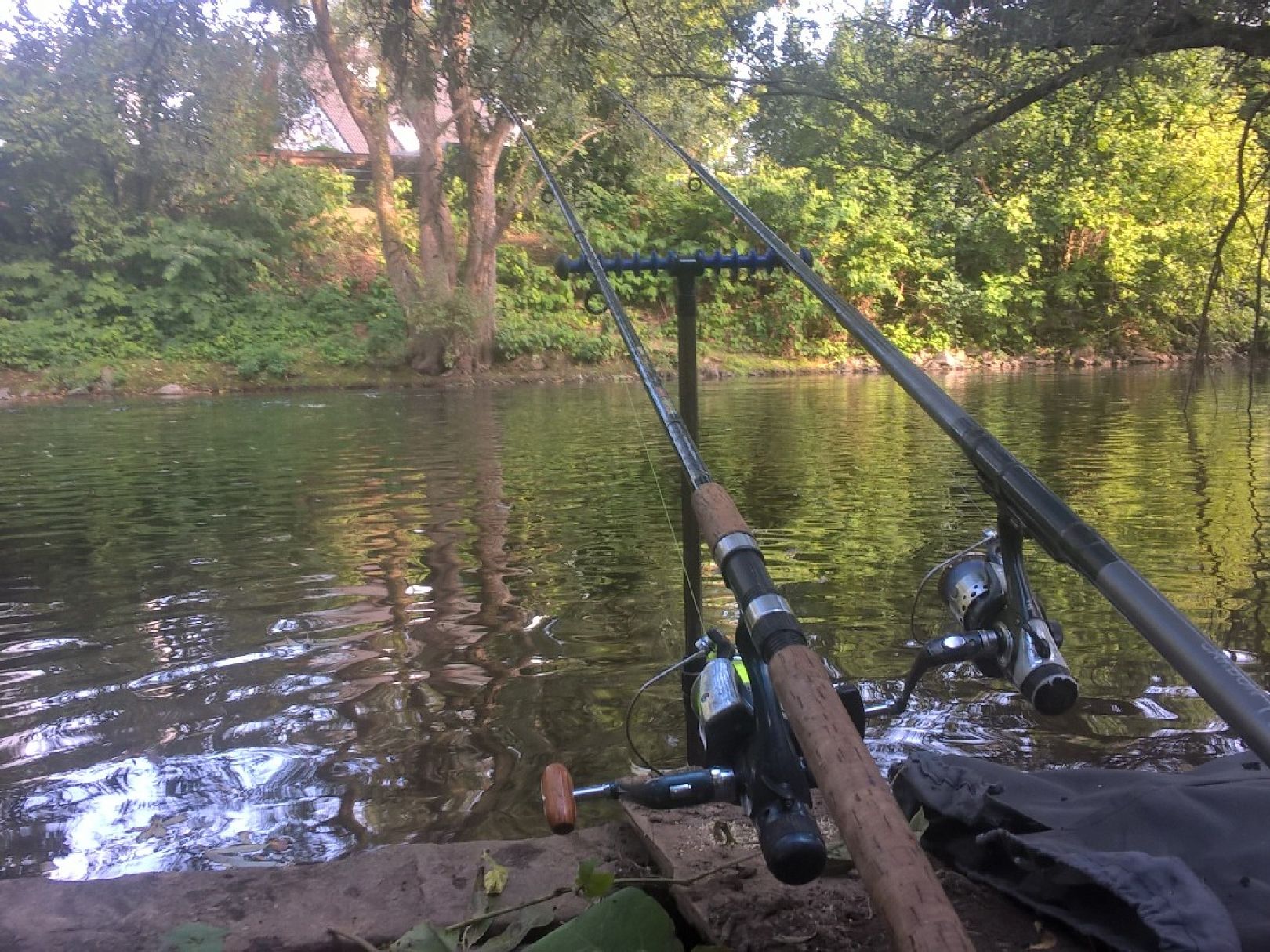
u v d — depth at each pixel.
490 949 1.81
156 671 3.90
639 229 23.09
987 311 22.73
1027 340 23.78
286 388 18.12
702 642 1.98
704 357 21.22
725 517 1.37
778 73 6.79
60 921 1.93
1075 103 6.77
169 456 9.80
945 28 6.24
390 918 1.95
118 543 6.06
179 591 5.00
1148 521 6.20
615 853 2.18
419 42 5.29
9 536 6.30
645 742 3.21
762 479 8.00
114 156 19.31
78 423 12.98
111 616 4.61
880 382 18.77
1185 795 1.89
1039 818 1.91
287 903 2.00
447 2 5.26
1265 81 6.01
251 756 3.16
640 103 8.20
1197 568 5.07
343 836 2.68
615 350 20.58
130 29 6.45
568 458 9.26
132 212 20.34
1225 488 7.28
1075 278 23.39
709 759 1.61
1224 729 3.23
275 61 8.33
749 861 1.99
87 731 3.37
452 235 19.20
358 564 5.48
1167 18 4.98
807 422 12.05
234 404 15.38
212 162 12.62
